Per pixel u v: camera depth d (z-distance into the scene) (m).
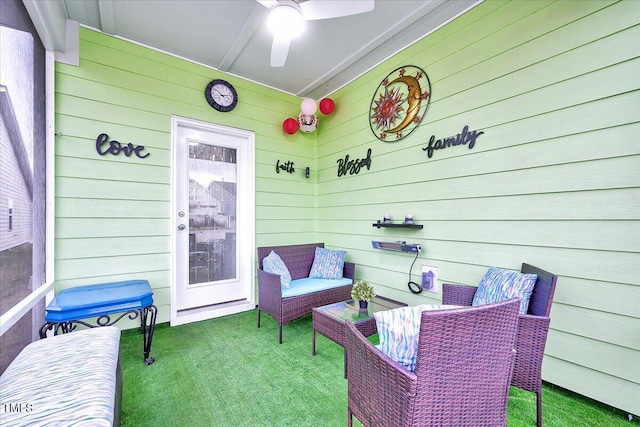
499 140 2.01
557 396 1.68
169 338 2.47
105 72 2.47
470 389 0.93
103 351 1.29
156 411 1.55
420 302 2.55
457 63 2.27
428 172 2.48
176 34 2.52
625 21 1.51
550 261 1.77
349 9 1.82
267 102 3.49
